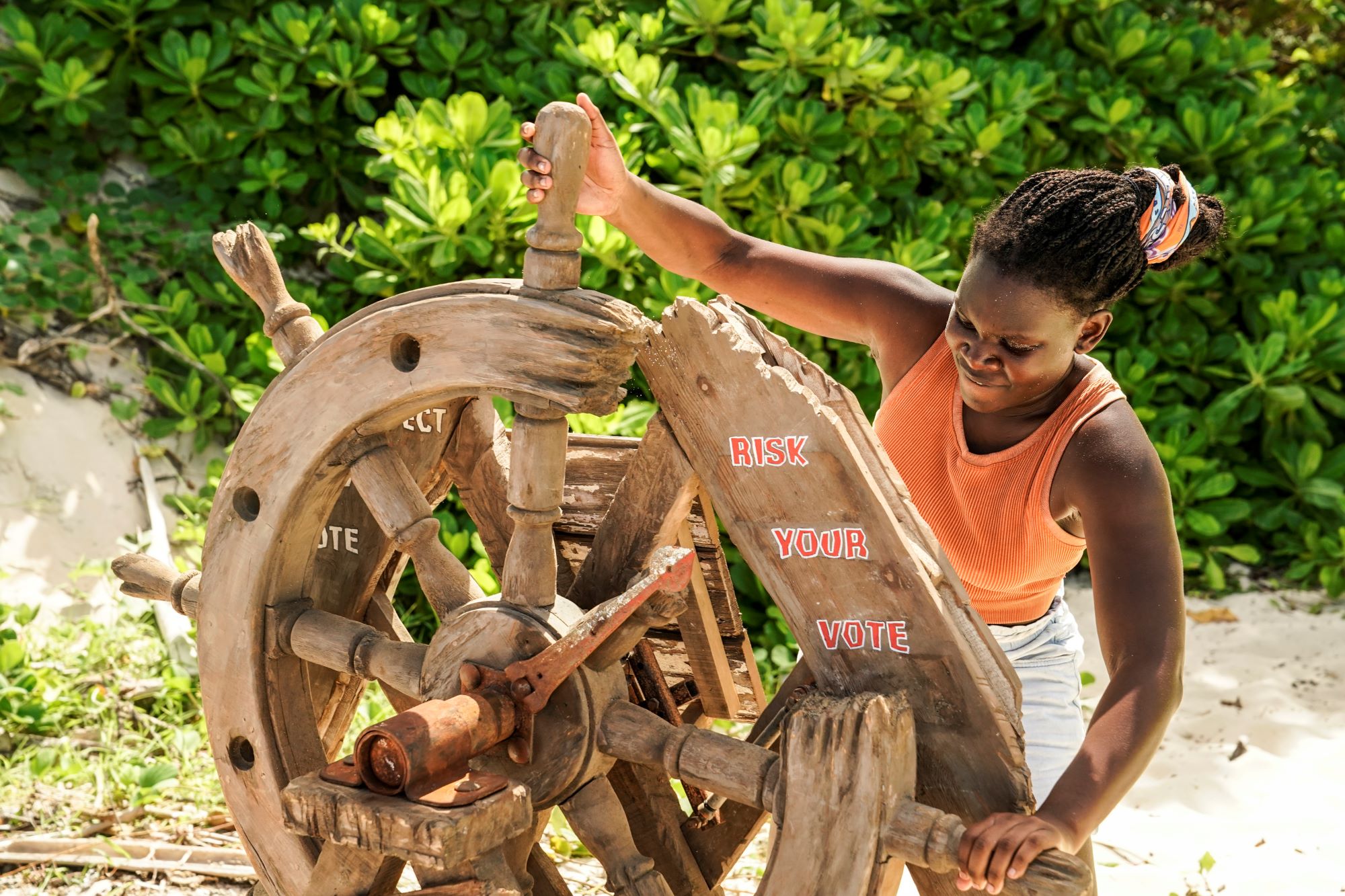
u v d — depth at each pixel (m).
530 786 1.89
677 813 2.20
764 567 1.90
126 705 3.49
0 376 4.14
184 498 4.20
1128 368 4.74
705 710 2.32
